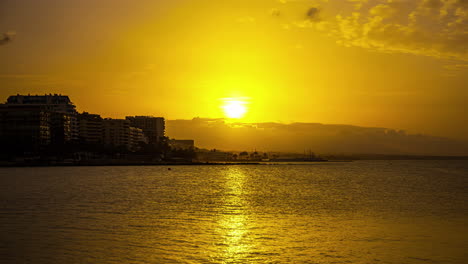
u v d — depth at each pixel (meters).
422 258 38.66
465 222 57.38
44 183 142.62
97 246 43.09
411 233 49.41
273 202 85.31
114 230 51.69
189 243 44.75
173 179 179.12
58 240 45.62
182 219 61.06
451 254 39.84
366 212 68.56
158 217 62.94
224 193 108.88
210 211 70.50
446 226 54.16
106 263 37.41
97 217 62.53
